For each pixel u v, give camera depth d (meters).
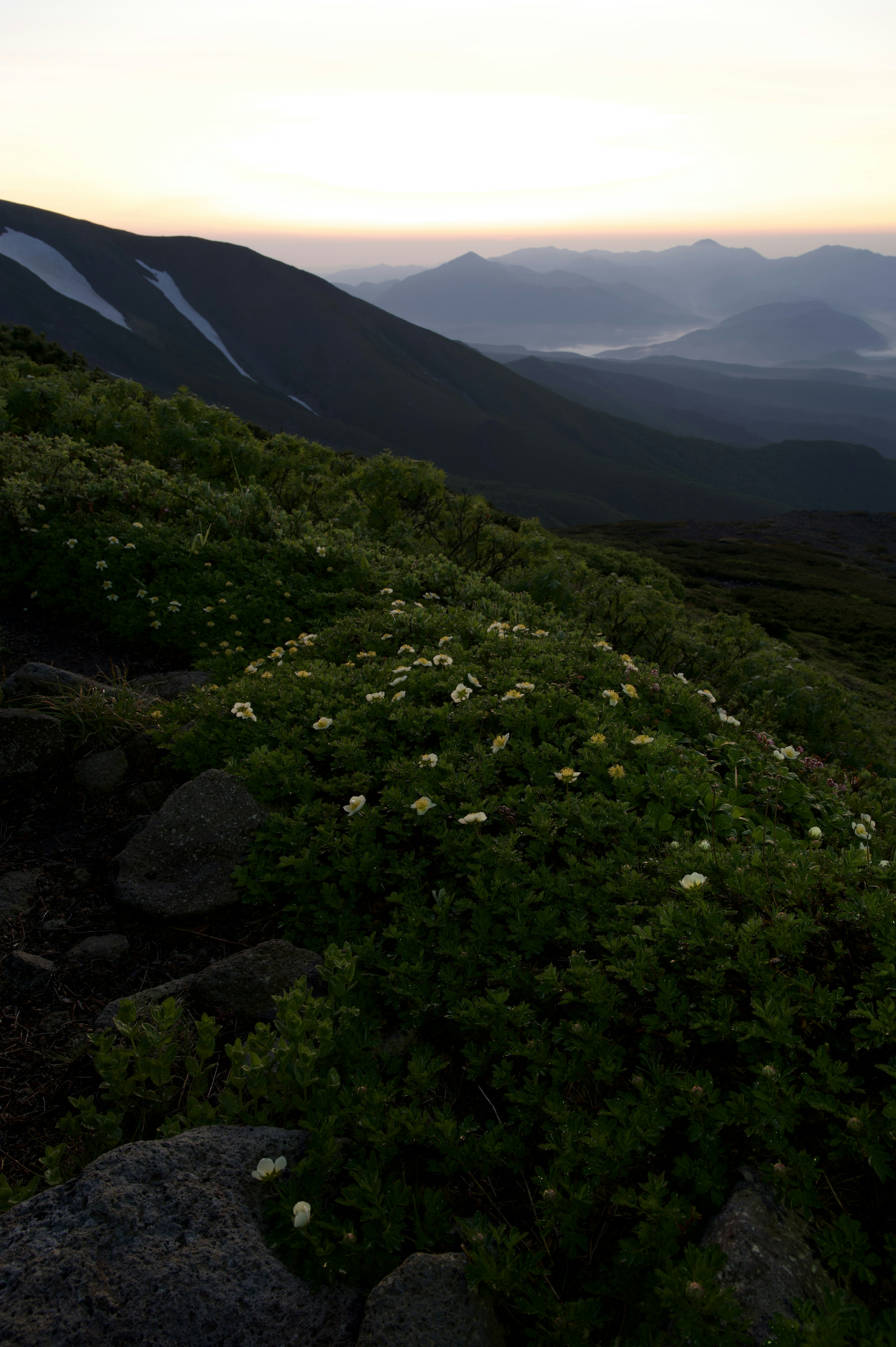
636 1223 2.26
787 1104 2.35
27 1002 3.70
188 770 5.45
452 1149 2.52
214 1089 3.08
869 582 57.59
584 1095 2.68
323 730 5.28
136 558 10.07
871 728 8.69
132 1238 2.22
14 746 5.45
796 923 2.91
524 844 4.11
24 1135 3.01
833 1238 2.07
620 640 9.87
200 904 4.21
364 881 4.02
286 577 10.10
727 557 65.75
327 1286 2.20
